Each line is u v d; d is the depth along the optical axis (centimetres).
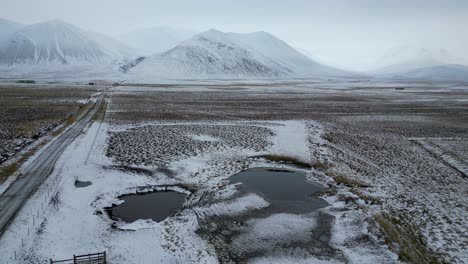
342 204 2039
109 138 3375
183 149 3053
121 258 1437
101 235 1611
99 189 2136
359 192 2191
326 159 2914
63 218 1733
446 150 3209
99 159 2702
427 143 3500
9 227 1586
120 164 2614
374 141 3594
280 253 1532
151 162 2680
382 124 4606
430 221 1808
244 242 1614
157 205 1978
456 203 2045
